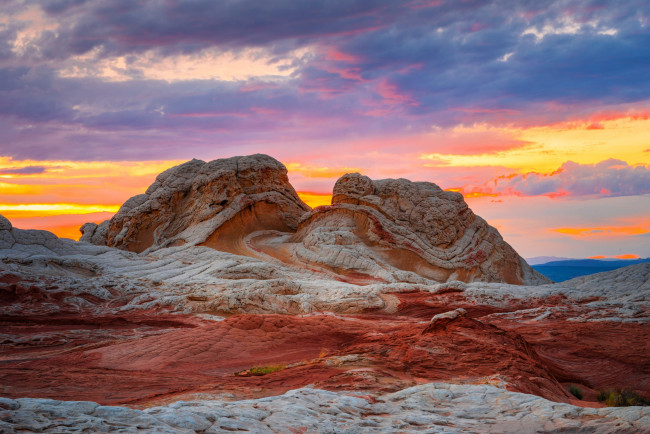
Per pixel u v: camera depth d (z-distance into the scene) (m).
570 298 45.66
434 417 10.30
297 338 28.27
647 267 50.00
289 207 84.44
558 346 28.59
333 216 74.69
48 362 23.19
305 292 46.22
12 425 6.17
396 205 74.56
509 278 73.44
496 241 75.69
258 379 14.81
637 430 8.74
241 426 8.34
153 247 73.69
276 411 9.70
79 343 30.14
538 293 47.00
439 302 45.66
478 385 12.93
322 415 9.85
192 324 36.03
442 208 72.56
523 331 32.97
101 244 86.94
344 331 30.17
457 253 70.19
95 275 52.22
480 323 21.70
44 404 7.14
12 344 29.52
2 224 57.38
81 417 6.97
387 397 12.21
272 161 86.12
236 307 40.19
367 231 71.56
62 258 52.94
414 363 16.91
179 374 18.97
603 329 32.34
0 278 41.72
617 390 20.19
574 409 10.32
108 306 41.72
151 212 79.06
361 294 44.94
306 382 14.25
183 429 7.60
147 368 21.75
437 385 12.89
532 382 15.80
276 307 41.25
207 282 48.12
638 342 28.67
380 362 16.75
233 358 24.17
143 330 34.72
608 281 49.53
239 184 80.44
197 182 80.12
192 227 76.06
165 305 40.88
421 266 68.56
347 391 12.66
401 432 9.27
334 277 60.44
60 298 41.41
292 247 71.75
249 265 55.31
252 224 79.50
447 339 19.61
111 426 6.93
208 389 13.34
